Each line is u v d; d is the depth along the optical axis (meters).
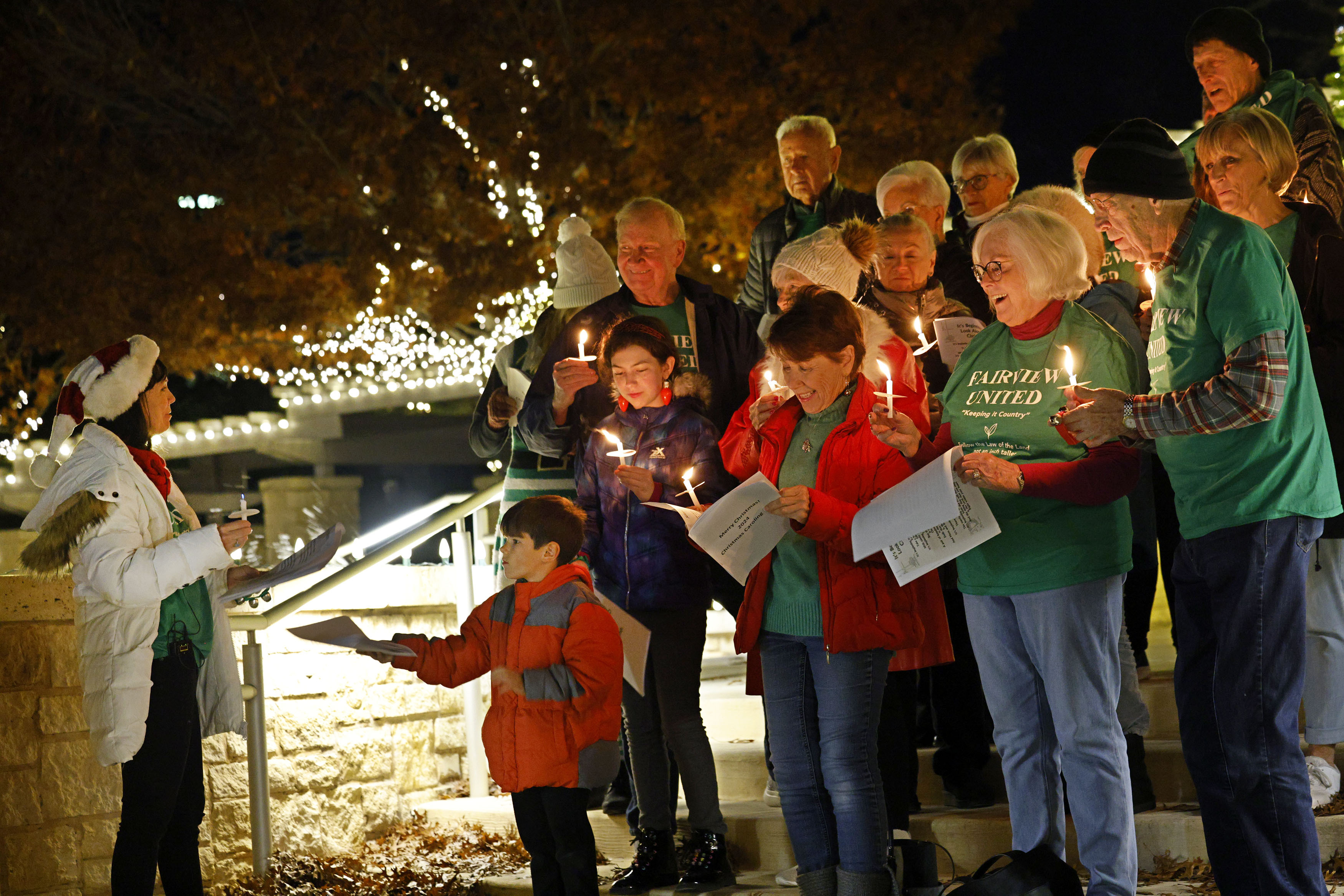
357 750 5.99
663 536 4.56
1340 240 4.14
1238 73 5.13
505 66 15.02
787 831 4.79
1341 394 4.09
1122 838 3.56
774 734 4.01
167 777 4.22
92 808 5.07
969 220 5.59
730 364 5.11
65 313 15.86
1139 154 3.53
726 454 4.38
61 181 15.99
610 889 4.70
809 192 6.14
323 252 17.78
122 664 4.14
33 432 20.19
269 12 15.23
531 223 15.20
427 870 5.36
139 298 15.92
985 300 5.35
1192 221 3.49
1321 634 4.27
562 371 4.59
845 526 3.74
